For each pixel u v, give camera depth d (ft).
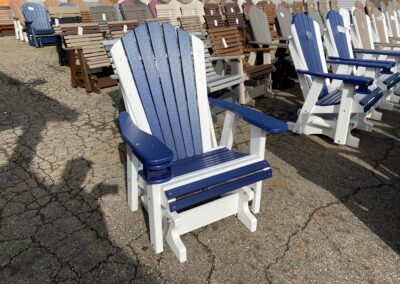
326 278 5.09
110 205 6.70
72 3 24.91
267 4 25.52
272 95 13.94
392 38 16.33
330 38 11.49
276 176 7.81
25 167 8.05
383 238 5.90
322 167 8.27
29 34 23.29
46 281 4.97
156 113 6.47
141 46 6.45
